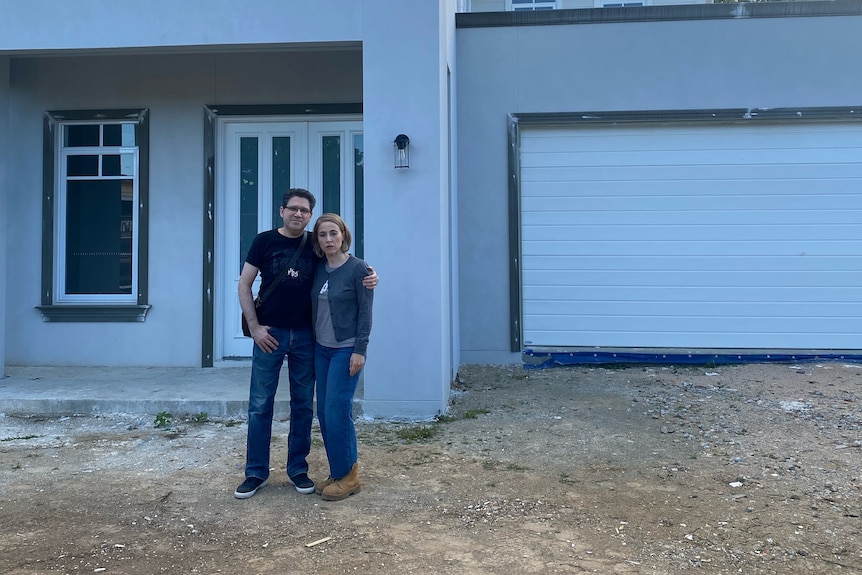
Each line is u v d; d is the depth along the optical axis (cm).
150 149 746
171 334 741
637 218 824
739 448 495
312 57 739
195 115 744
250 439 412
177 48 607
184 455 487
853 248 805
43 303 745
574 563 323
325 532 360
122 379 672
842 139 806
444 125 627
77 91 750
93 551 337
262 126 753
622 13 816
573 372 782
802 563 323
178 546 344
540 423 566
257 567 321
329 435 404
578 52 823
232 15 591
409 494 412
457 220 810
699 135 819
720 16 807
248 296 409
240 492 405
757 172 813
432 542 346
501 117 831
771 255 812
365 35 578
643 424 562
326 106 738
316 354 412
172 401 584
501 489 420
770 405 612
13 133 753
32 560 327
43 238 747
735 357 805
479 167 833
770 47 805
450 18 751
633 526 364
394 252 573
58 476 444
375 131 576
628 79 818
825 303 806
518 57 828
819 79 802
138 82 746
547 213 833
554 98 827
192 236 741
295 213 404
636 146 825
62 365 744
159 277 742
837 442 504
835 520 370
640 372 779
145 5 598
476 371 788
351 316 404
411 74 574
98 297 756
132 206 753
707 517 375
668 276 821
